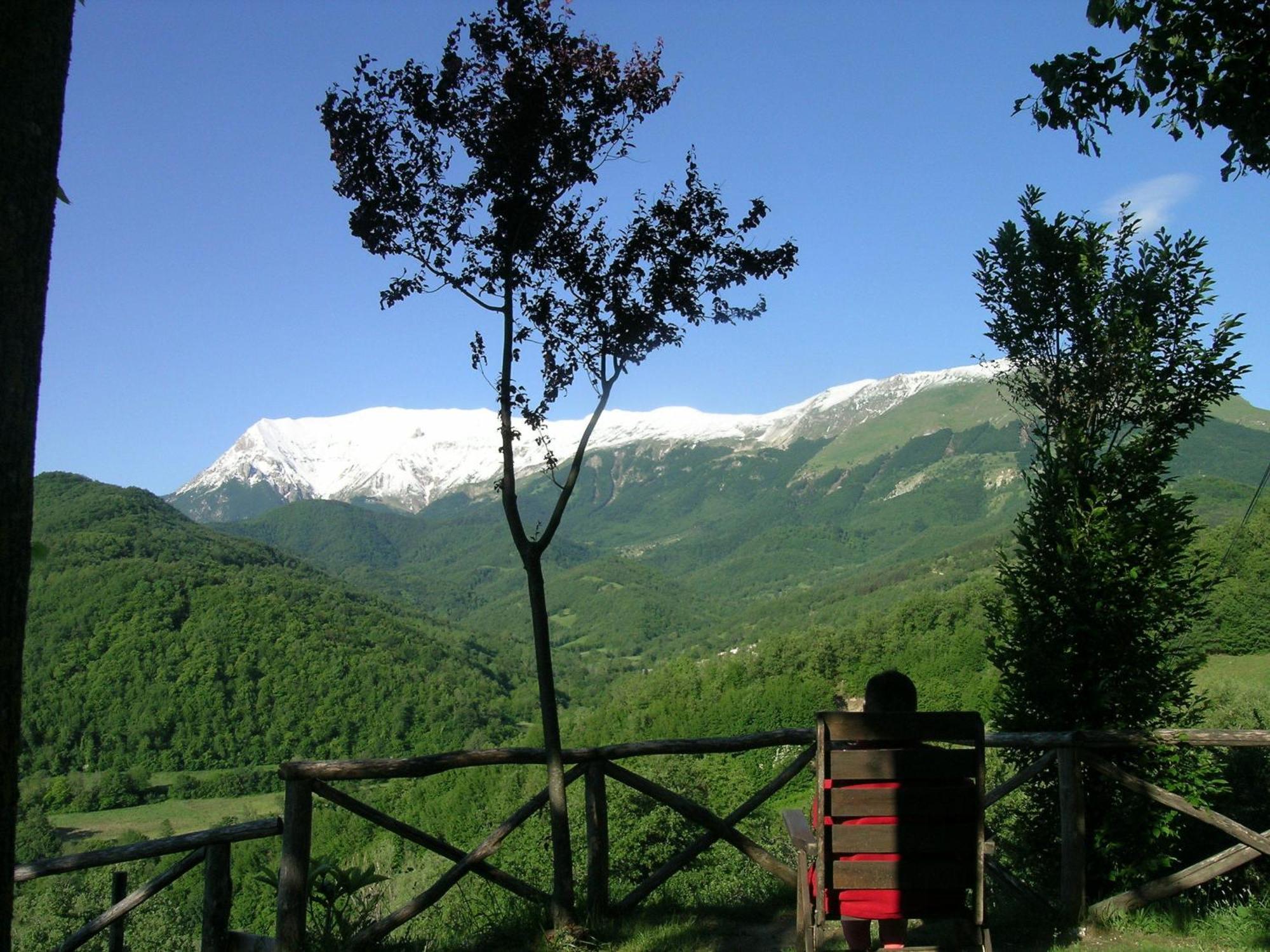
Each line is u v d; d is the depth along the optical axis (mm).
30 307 1674
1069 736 4910
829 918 3598
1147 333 5418
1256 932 4469
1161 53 4609
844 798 3572
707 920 5004
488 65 4730
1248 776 5797
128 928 10805
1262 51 4449
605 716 67312
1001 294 6012
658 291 4879
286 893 4328
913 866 3545
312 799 4445
